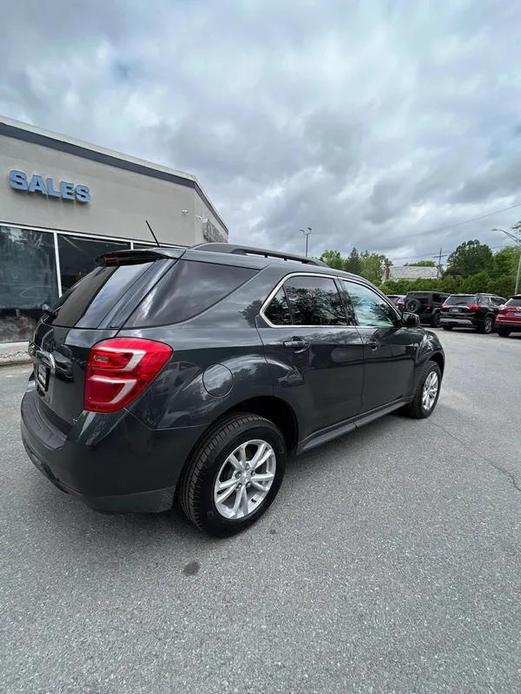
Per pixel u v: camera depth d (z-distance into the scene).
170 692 1.29
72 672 1.34
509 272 38.16
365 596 1.72
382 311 3.41
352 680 1.34
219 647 1.46
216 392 1.88
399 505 2.47
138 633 1.51
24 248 7.91
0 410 4.09
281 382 2.22
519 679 1.35
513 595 1.74
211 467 1.92
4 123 7.34
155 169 9.84
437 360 4.34
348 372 2.82
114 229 9.20
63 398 1.83
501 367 7.31
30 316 8.17
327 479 2.80
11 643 1.44
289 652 1.45
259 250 2.67
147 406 1.68
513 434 3.77
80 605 1.63
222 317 2.02
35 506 2.33
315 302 2.64
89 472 1.65
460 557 1.99
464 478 2.85
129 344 1.66
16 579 1.76
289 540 2.10
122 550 1.98
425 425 3.98
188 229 10.81
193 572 1.84
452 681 1.34
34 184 7.77
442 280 48.53
